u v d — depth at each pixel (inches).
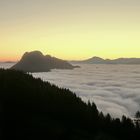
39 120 2174.0
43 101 2699.3
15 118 2074.3
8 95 2495.1
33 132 1924.2
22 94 2652.6
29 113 2267.5
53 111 2544.3
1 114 2070.6
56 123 2251.5
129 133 2770.7
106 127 2753.4
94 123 2714.1
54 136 1985.7
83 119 2672.2
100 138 2338.8
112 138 2472.9
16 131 1872.5
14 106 2303.2
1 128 1847.9
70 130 2214.6
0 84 2790.4
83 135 2235.5
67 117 2541.8
